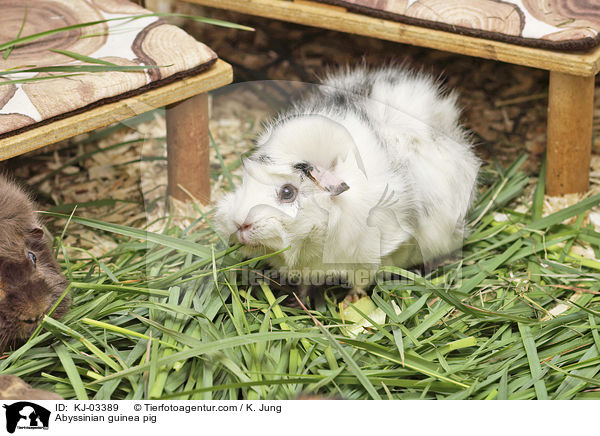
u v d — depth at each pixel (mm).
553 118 1008
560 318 905
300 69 1185
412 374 869
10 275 862
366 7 1021
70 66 935
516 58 982
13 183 941
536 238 997
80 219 937
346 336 905
